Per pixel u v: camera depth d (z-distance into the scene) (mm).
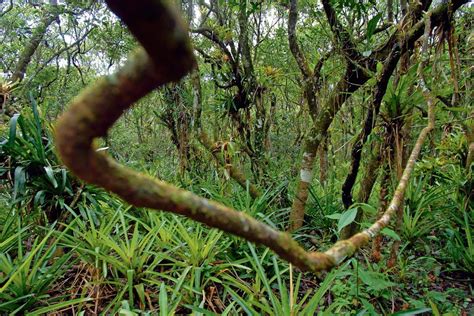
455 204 3572
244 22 4316
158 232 2852
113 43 5215
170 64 207
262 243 367
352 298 2512
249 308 2145
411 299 2584
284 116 5418
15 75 5766
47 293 2494
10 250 2771
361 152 2816
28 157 2773
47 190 2844
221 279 2697
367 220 3314
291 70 4910
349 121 4141
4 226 2771
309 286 2789
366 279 2361
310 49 4871
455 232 3100
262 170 4270
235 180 3900
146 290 2535
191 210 309
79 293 2561
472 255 2943
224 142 3947
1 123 3273
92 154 245
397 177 2594
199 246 2688
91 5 4965
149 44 197
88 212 2781
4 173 2848
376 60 2744
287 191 3977
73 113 228
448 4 2268
